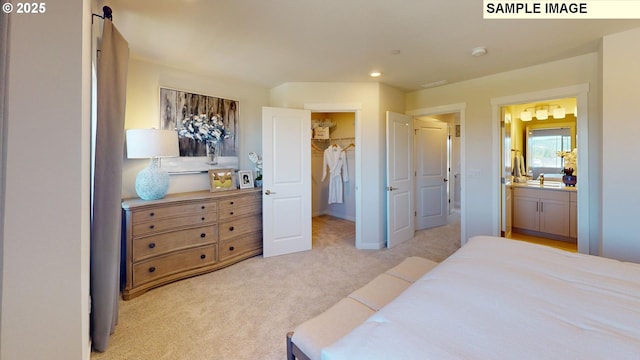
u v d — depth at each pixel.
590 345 0.85
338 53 2.73
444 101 3.91
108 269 1.72
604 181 2.41
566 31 2.29
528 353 0.83
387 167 3.85
